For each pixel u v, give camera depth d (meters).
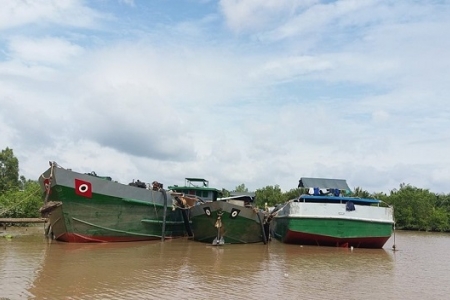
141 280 13.44
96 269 15.16
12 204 39.19
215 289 12.51
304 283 13.98
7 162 58.03
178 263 17.50
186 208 29.64
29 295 10.93
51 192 23.17
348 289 13.22
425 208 70.94
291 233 27.45
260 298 11.55
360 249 26.84
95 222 24.09
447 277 16.41
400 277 16.05
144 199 26.22
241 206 26.25
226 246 25.81
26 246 21.81
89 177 23.52
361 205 27.39
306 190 31.30
